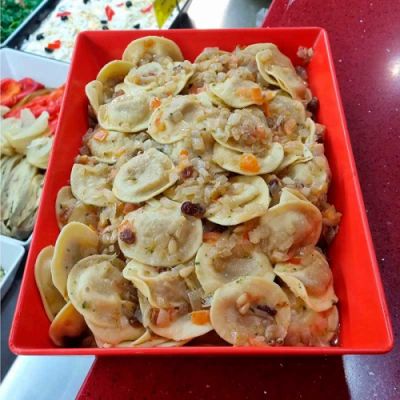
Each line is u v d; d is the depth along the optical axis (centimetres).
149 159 39
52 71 72
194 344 33
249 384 35
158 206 37
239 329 32
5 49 72
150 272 35
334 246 38
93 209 40
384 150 45
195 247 36
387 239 40
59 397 39
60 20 78
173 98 43
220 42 49
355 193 36
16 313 32
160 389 35
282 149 40
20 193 58
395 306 37
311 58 48
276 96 44
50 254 36
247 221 36
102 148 43
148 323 33
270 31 48
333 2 55
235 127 40
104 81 48
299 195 37
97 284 35
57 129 42
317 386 35
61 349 30
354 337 33
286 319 33
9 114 68
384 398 34
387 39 52
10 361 47
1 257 54
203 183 38
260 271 35
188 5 67
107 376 36
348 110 48
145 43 48
